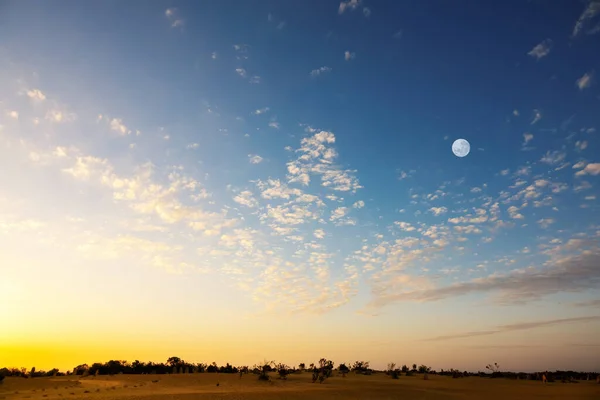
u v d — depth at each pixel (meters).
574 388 86.06
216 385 82.81
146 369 127.56
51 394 61.94
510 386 93.12
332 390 72.81
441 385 93.06
